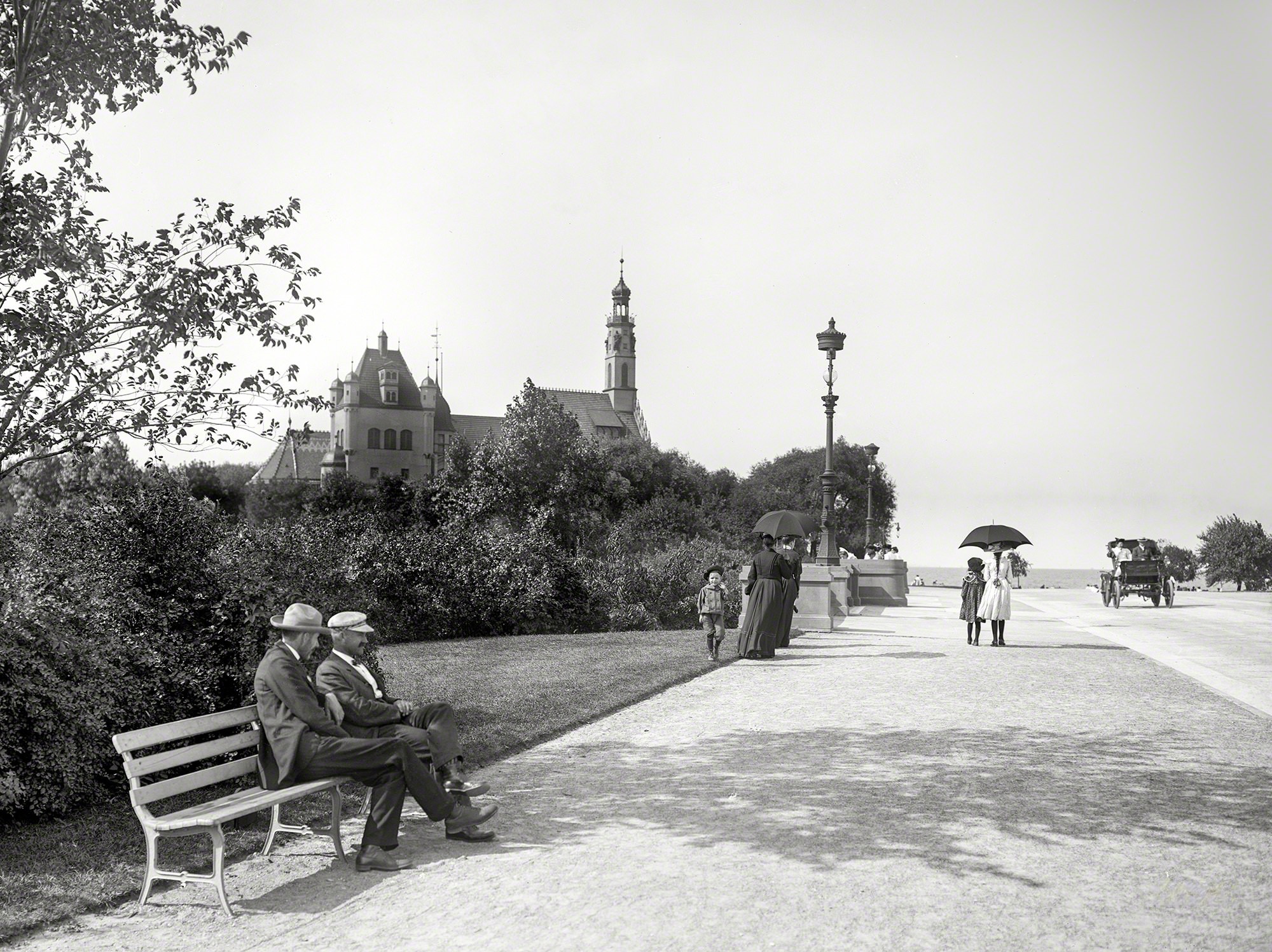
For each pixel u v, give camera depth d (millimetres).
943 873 6055
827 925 5227
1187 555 92312
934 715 11688
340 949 5031
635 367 180750
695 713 12008
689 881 5938
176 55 9352
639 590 26016
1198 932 5121
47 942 5191
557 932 5180
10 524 9641
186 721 6188
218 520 10328
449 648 19859
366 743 6508
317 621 7082
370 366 144750
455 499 50938
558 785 8430
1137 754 9469
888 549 78812
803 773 8727
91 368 9188
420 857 6555
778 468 105250
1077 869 6121
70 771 7297
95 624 8422
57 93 9016
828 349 26641
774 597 17812
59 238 8930
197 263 9094
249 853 6688
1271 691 13898
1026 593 58812
